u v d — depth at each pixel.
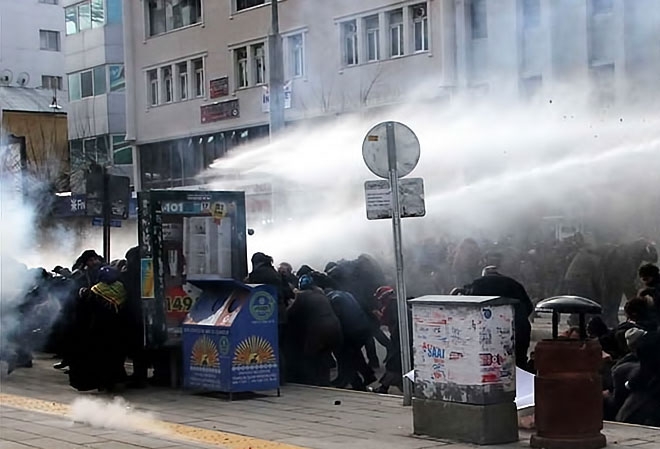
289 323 13.56
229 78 38.66
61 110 51.28
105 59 51.06
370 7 31.50
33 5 69.31
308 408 11.47
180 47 41.16
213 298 12.80
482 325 9.04
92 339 13.11
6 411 11.69
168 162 42.72
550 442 8.75
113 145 51.06
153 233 13.15
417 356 9.56
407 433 9.75
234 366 12.03
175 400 12.27
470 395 9.09
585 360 8.76
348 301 13.72
